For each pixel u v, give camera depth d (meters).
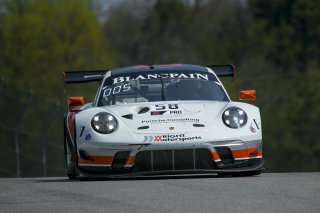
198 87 35.91
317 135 141.75
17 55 166.75
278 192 26.55
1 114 83.75
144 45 191.12
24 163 80.62
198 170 31.72
